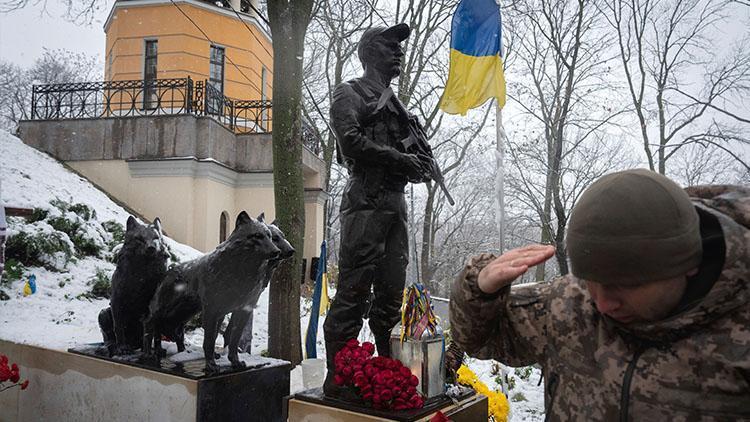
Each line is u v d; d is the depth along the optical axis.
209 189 15.26
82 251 11.03
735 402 1.31
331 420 3.58
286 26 8.59
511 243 29.84
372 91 4.10
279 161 8.52
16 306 8.76
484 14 6.25
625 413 1.43
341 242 4.06
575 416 1.55
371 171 3.94
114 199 14.81
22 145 15.32
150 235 4.73
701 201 1.54
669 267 1.26
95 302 9.84
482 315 1.70
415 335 3.73
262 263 4.21
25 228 10.20
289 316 8.27
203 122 15.40
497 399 4.36
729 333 1.32
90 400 4.86
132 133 15.34
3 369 4.63
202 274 4.34
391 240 4.08
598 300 1.42
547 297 1.71
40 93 16.42
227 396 4.27
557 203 16.38
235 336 4.50
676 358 1.37
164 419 4.26
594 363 1.53
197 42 19.91
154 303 4.61
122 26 19.80
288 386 4.87
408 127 4.18
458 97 6.37
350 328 3.94
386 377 3.44
